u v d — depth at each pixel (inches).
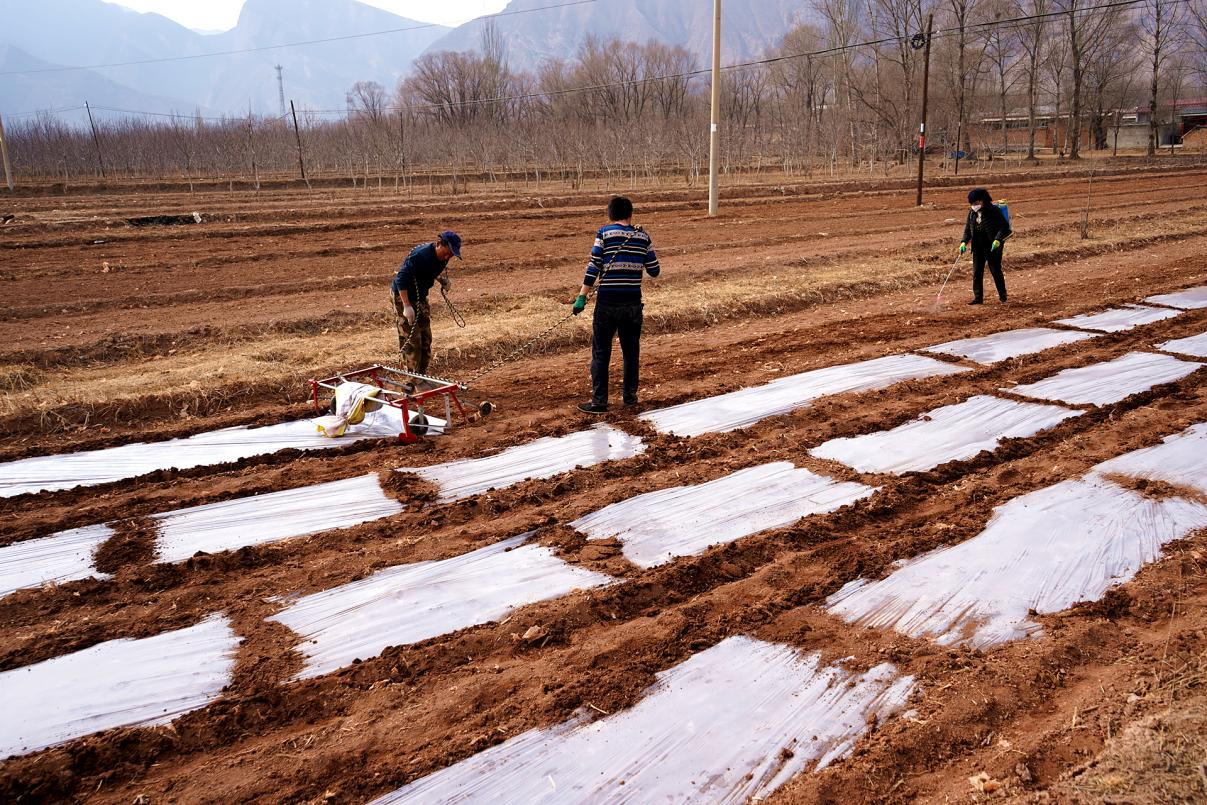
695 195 1384.1
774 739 158.1
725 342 445.4
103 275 653.3
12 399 331.9
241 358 393.1
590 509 254.1
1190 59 3336.6
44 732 161.2
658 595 209.3
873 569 217.5
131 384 350.6
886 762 150.6
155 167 2063.2
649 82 3417.8
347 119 3240.7
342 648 187.9
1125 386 358.9
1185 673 169.5
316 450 300.0
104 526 243.6
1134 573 215.6
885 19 2365.9
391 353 401.1
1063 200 1194.0
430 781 148.8
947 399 344.8
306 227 927.0
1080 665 178.4
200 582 214.8
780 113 2751.0
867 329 465.1
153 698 171.0
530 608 201.2
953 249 715.4
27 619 198.8
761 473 278.8
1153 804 133.9
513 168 2055.9
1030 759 149.8
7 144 2057.1
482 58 3848.4
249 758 155.6
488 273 655.1
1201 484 264.1
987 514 246.8
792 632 191.3
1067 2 2640.3
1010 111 3193.9
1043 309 501.4
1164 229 822.5
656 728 161.3
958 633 190.7
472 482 273.6
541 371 396.8
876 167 2245.3
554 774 150.4
